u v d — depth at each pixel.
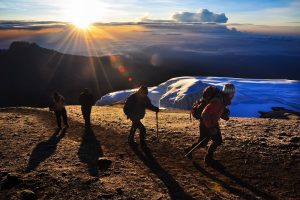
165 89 118.88
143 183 7.29
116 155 9.47
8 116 17.41
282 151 9.52
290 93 106.94
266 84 127.12
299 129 12.90
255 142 10.43
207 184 7.31
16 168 8.26
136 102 10.30
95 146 10.57
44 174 7.71
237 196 6.72
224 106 7.61
